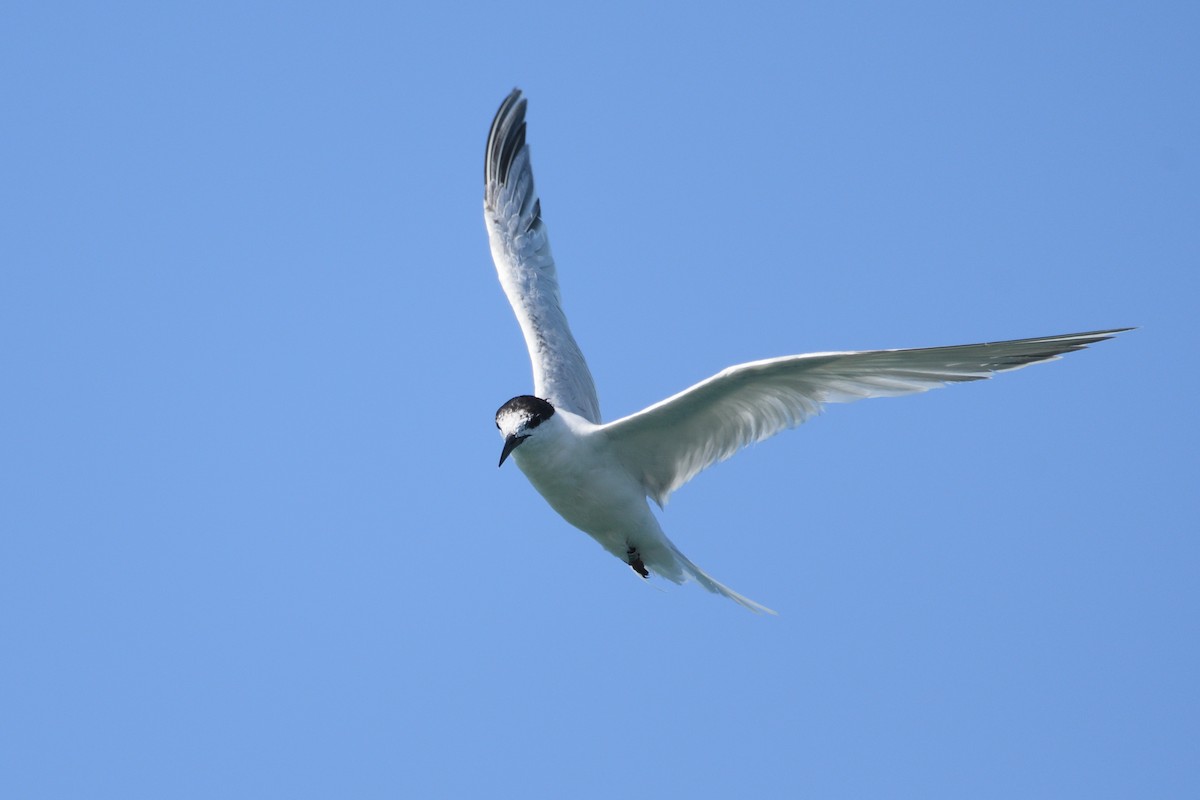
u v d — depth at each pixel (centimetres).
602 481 1317
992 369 1170
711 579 1319
